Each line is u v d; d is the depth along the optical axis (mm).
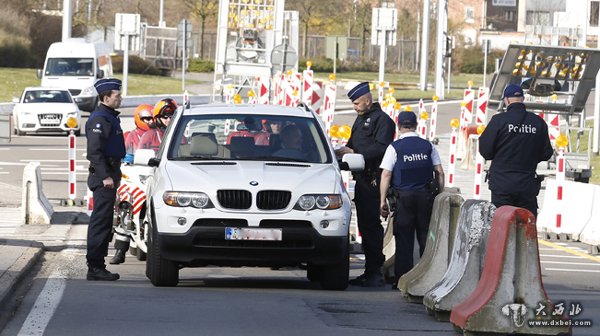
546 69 68750
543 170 69938
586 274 38500
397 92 162750
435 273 29312
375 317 26422
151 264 30938
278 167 31297
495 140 33594
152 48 196125
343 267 31156
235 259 29969
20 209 54000
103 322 24656
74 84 122938
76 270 35031
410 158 32344
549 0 154875
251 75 102562
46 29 180750
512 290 23609
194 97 146750
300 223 29953
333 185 30688
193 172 30656
